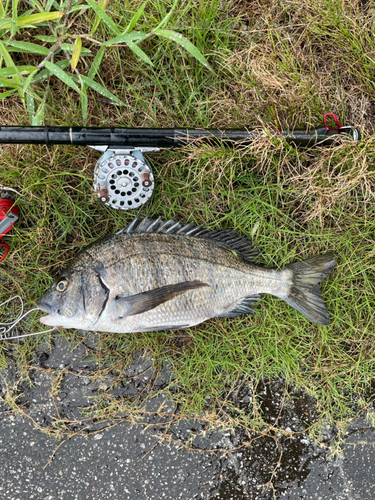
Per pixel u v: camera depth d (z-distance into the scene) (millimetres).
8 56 695
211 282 731
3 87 781
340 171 777
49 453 814
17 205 790
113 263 705
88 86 787
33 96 732
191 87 788
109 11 771
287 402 833
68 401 815
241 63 787
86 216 802
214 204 807
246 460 829
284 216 807
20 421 815
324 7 788
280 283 760
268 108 789
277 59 803
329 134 748
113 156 718
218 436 828
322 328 810
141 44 789
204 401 820
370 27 798
